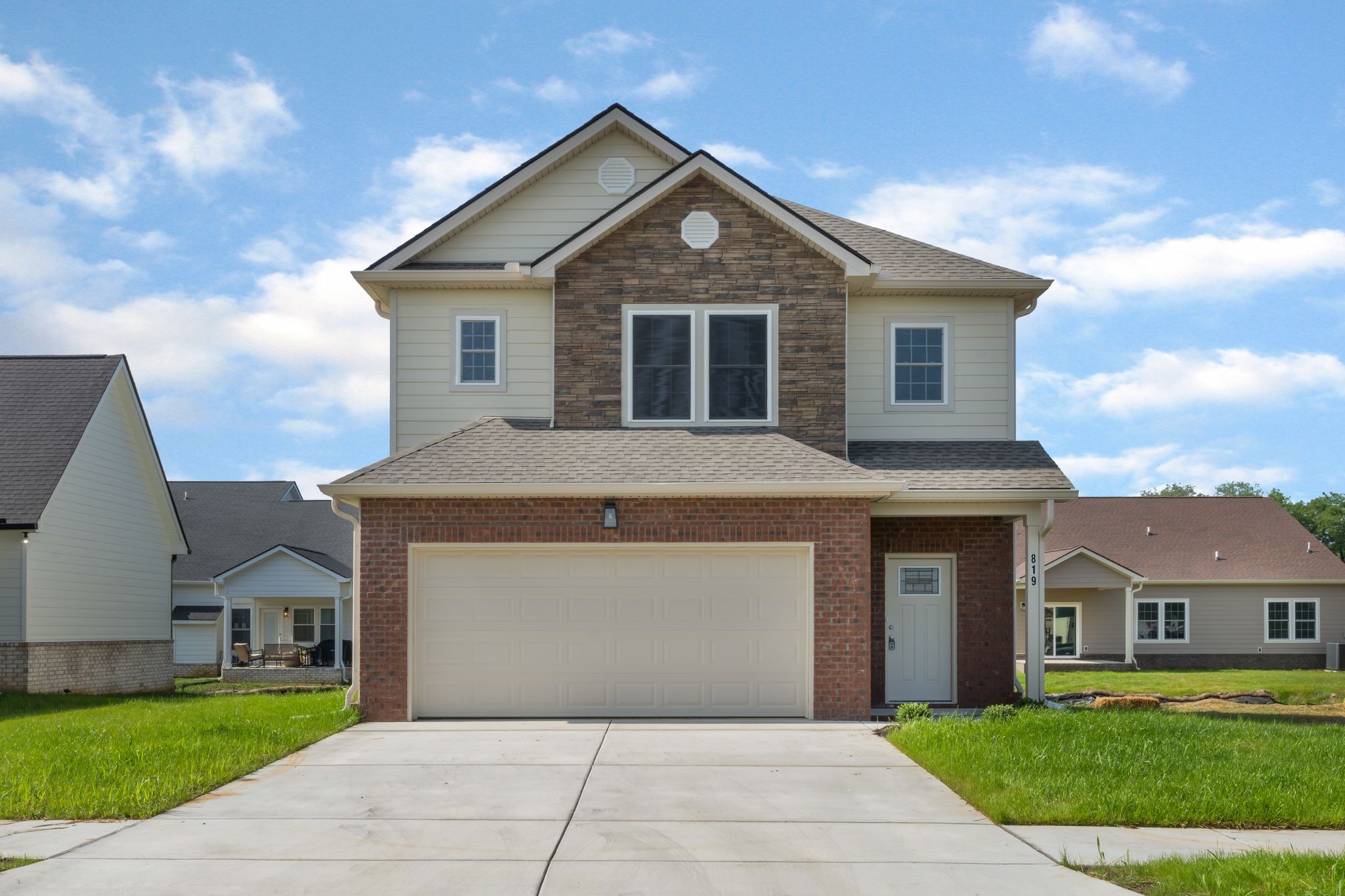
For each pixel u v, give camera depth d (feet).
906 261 61.16
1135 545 120.78
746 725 47.55
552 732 45.52
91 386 84.58
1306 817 29.73
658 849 26.58
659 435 55.01
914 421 59.67
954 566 57.06
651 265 56.90
